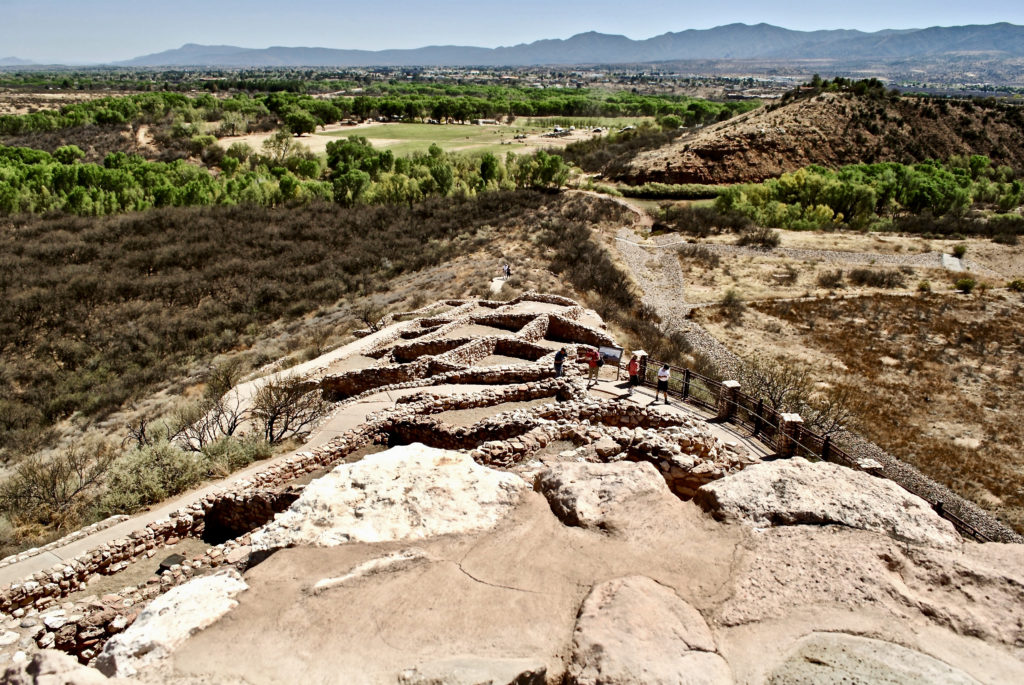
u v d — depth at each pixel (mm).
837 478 6922
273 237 52844
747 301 44750
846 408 28625
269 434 18078
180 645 5410
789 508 6500
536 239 50031
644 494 7117
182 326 35219
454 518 7098
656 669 4691
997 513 21297
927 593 5441
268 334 34844
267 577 6297
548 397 18875
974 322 40969
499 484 7672
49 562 11781
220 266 45406
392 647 5285
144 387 28141
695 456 12141
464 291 36156
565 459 12789
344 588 6047
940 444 25953
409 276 43594
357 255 48219
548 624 5445
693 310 42500
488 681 4746
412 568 6289
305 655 5258
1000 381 32812
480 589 5922
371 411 19219
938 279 49781
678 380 20906
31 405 26328
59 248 47344
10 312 35250
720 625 5219
